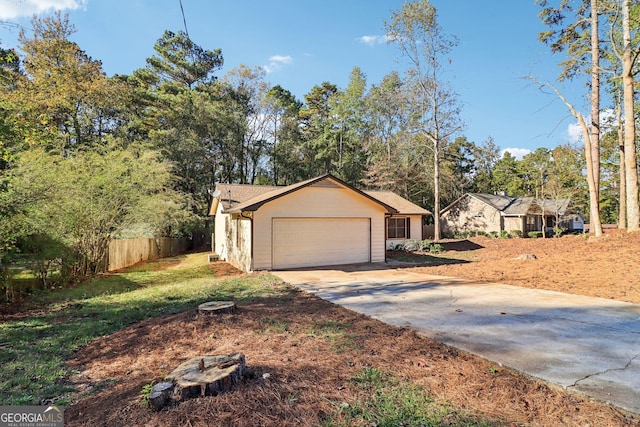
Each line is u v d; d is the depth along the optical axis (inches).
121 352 160.2
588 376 123.6
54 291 343.6
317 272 412.2
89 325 207.6
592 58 554.3
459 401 109.0
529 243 708.0
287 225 451.2
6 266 295.9
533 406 106.0
